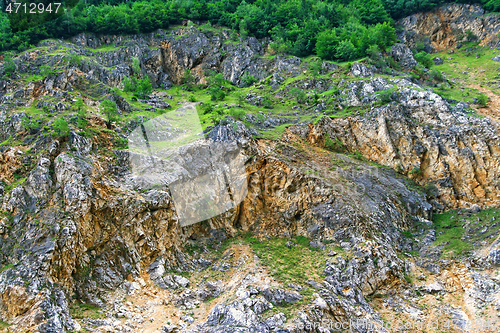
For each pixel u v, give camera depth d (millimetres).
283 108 48906
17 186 28797
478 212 38125
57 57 48531
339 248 32844
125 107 43375
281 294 27391
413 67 56250
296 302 27047
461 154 41188
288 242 34656
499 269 30891
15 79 44312
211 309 27031
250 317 25312
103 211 29547
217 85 56750
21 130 34000
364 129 44125
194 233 34094
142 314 26547
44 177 29047
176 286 29359
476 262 32125
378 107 44875
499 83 56969
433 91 49375
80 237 27781
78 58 49844
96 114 39250
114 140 35312
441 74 57969
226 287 29422
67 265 26422
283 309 26359
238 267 31375
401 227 36375
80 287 26781
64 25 58688
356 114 45219
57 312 23953
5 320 23469
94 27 61094
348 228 33656
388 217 35844
